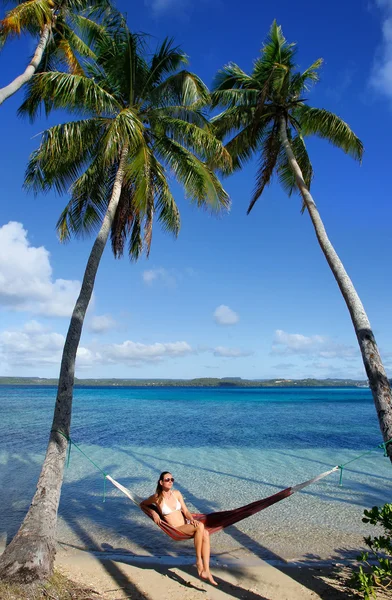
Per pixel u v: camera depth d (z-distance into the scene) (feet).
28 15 26.53
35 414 105.70
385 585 17.51
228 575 19.84
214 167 38.88
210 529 18.90
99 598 16.84
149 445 59.88
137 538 25.02
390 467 45.70
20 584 15.69
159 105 34.88
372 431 77.97
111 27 32.86
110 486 36.99
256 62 39.81
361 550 23.43
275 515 29.66
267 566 20.98
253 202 41.22
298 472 43.01
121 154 31.65
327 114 36.83
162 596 17.44
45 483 18.81
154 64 35.47
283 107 38.68
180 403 174.50
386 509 17.21
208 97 36.04
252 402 187.83
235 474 41.98
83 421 94.73
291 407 154.40
